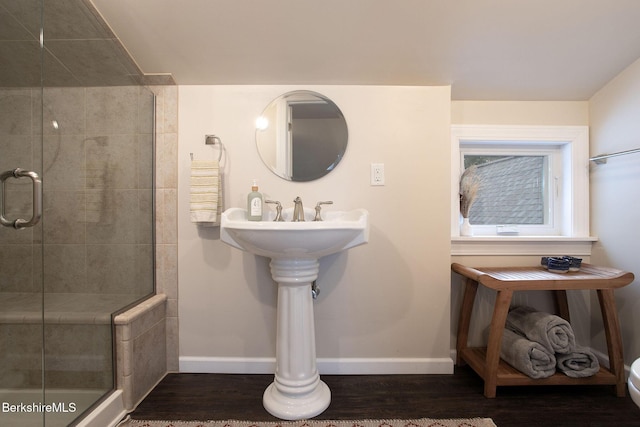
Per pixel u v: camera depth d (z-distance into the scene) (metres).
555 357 1.31
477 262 1.64
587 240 1.62
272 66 1.43
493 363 1.29
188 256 1.52
